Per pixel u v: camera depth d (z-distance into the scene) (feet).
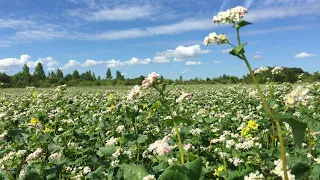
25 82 194.29
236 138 23.35
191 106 47.11
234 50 10.93
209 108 47.26
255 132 27.20
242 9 11.37
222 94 69.31
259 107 29.43
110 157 19.71
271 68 29.27
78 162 21.98
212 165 20.81
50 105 52.44
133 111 24.44
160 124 33.88
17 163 20.94
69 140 27.25
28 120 40.06
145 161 22.07
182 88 84.64
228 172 17.56
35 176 16.88
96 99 64.80
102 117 37.19
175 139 23.35
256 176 12.82
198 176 11.05
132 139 19.76
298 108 25.08
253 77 11.01
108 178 17.65
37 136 26.78
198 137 23.77
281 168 12.99
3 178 17.48
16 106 56.59
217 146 23.16
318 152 19.10
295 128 9.79
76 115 41.42
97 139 28.86
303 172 13.23
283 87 52.65
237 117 33.06
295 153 17.84
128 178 14.82
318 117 23.94
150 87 13.38
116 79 204.33
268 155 18.52
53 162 19.36
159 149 13.05
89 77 282.77
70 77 268.21
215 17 11.75
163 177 10.95
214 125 29.96
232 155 19.58
